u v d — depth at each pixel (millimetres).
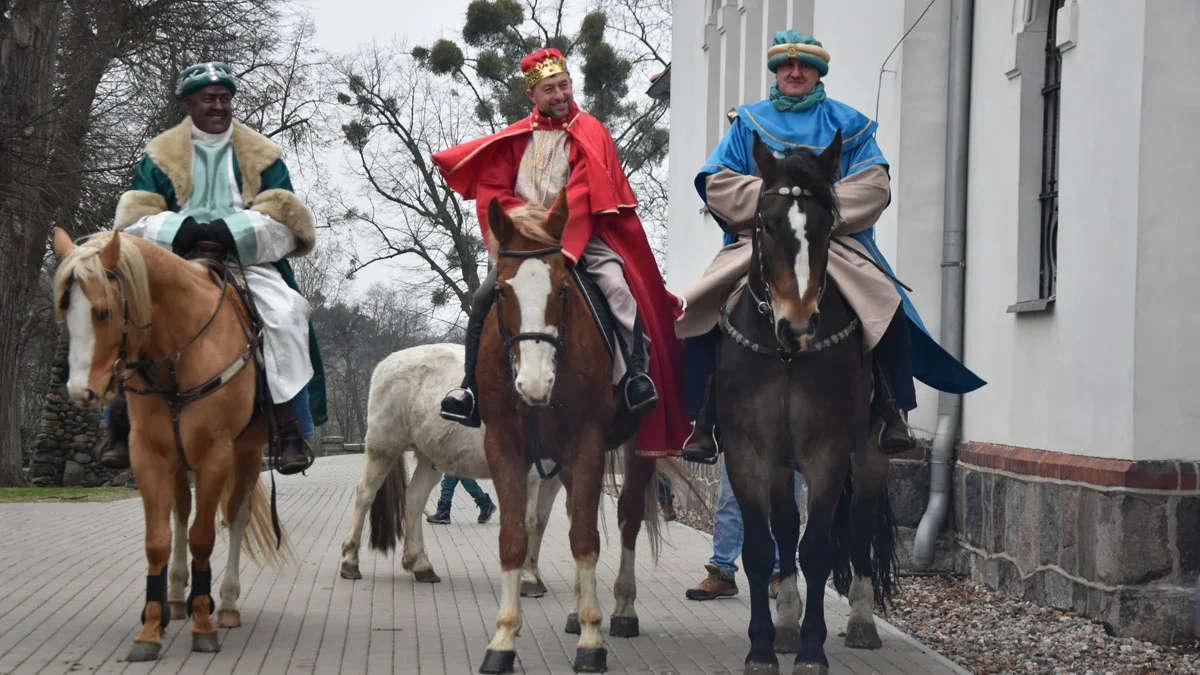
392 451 9016
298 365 6805
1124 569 6930
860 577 6793
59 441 23125
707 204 6422
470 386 6352
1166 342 7016
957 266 9695
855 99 11086
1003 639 7109
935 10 9859
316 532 12750
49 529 12938
